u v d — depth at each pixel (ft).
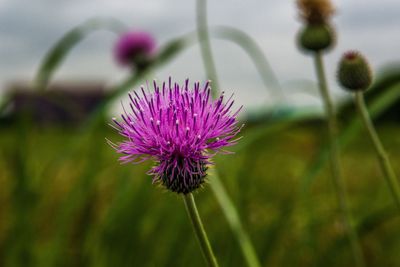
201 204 10.98
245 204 10.46
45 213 12.89
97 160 10.05
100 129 9.88
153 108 5.32
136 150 5.23
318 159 8.92
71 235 11.08
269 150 12.23
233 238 10.16
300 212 11.18
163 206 10.80
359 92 7.45
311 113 9.24
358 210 11.51
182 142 5.08
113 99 9.53
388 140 11.37
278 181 12.87
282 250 12.12
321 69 9.16
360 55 7.54
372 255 12.91
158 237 10.93
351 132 8.46
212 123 5.17
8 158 10.36
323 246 11.73
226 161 9.67
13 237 9.96
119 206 9.98
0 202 12.53
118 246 10.59
